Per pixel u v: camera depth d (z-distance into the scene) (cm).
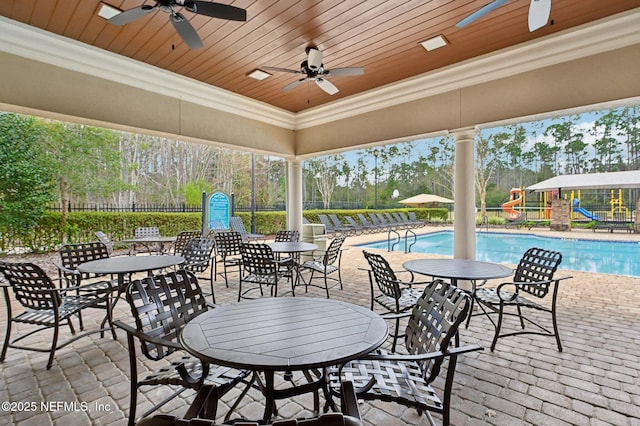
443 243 1233
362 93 521
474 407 202
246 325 161
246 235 991
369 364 171
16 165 674
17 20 318
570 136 1731
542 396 214
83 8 299
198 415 116
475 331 328
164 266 327
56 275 580
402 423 188
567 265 809
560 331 325
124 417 193
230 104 534
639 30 309
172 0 242
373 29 333
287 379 214
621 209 1483
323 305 196
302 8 296
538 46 356
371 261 305
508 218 1645
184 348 137
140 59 406
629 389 221
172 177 1762
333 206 2153
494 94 401
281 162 2038
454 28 333
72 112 374
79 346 290
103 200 1341
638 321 353
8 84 332
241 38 352
